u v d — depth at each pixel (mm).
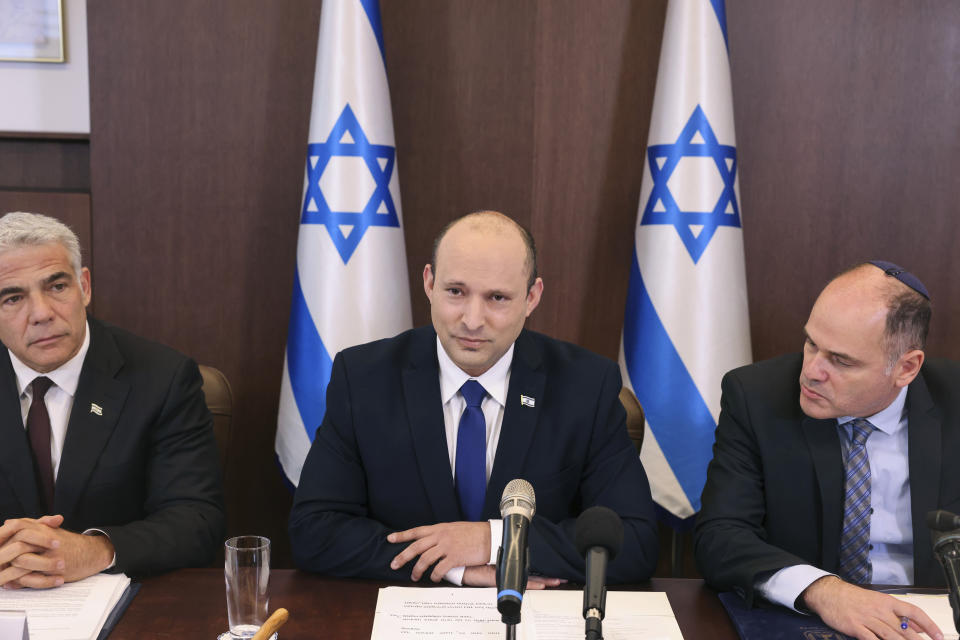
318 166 2662
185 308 3000
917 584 1739
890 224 2986
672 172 2676
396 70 2973
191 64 2898
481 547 1616
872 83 2939
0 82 2883
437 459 1830
